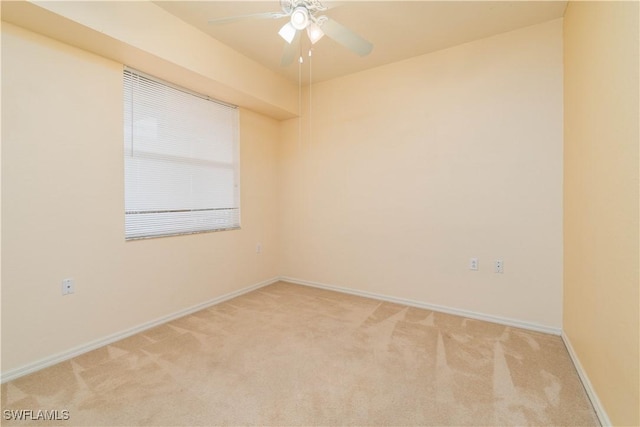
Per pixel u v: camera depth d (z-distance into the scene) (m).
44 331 1.99
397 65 3.12
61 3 1.77
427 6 2.24
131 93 2.48
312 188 3.78
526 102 2.52
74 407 1.59
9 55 1.83
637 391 1.14
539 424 1.47
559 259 2.42
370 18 2.39
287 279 4.06
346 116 3.47
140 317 2.54
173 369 1.95
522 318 2.57
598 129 1.55
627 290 1.22
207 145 3.13
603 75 1.47
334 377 1.86
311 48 2.83
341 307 3.08
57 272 2.05
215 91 2.98
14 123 1.85
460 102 2.80
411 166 3.07
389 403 1.62
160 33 2.28
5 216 1.83
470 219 2.78
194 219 3.02
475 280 2.78
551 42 2.41
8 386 1.77
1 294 1.82
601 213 1.51
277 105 3.45
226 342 2.33
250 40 2.73
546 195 2.46
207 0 2.20
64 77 2.07
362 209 3.39
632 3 1.16
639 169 1.12
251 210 3.66
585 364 1.76
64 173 2.08
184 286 2.90
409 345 2.26
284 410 1.57
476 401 1.63
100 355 2.14
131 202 2.50
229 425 1.47
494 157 2.65
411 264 3.11
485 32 2.59
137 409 1.58
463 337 2.39
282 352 2.17
